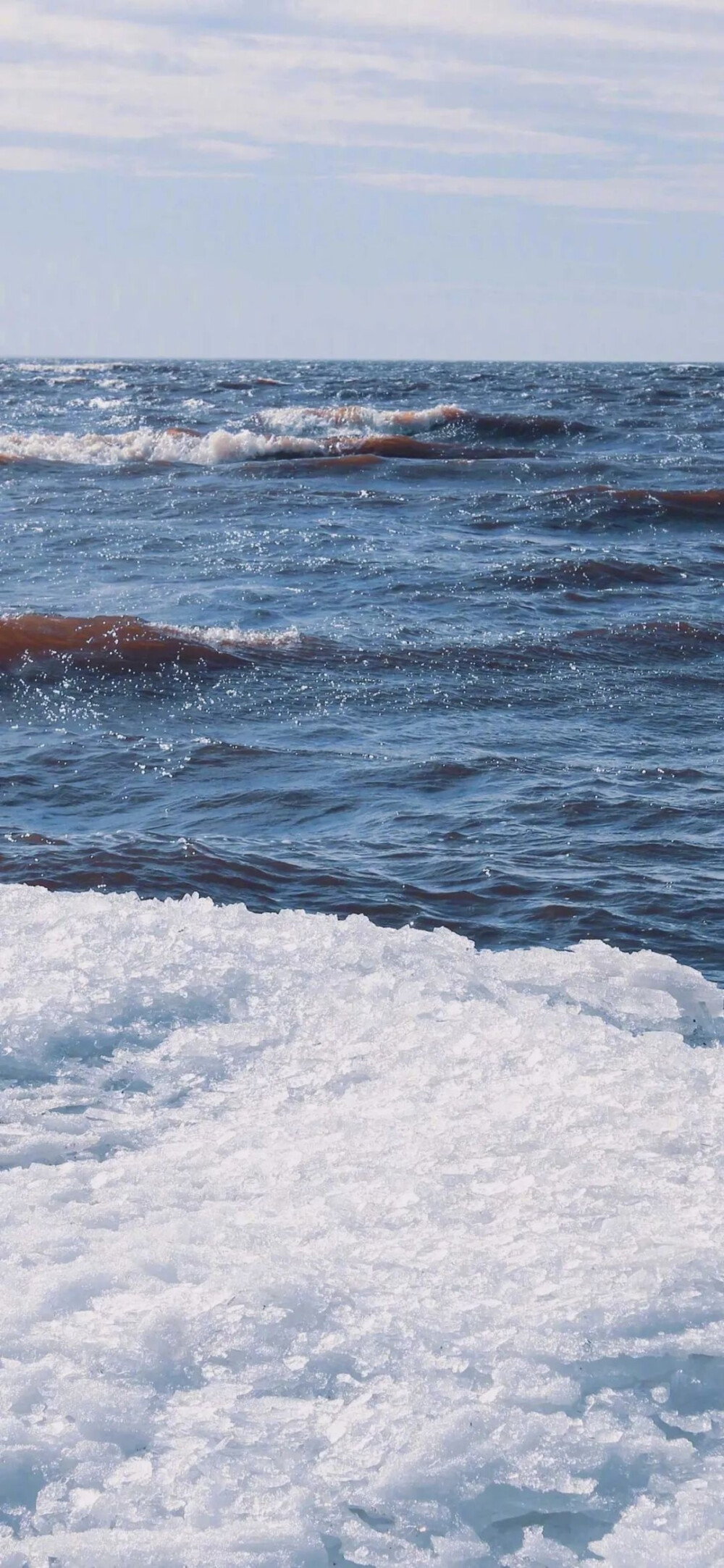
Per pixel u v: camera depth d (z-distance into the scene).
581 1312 1.92
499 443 30.94
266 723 9.10
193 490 21.86
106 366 100.81
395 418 32.22
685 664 11.08
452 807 7.18
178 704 9.50
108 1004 3.31
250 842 6.46
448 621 12.41
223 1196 2.38
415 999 3.36
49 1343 1.89
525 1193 2.29
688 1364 1.86
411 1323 1.92
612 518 18.77
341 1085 2.94
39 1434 1.73
